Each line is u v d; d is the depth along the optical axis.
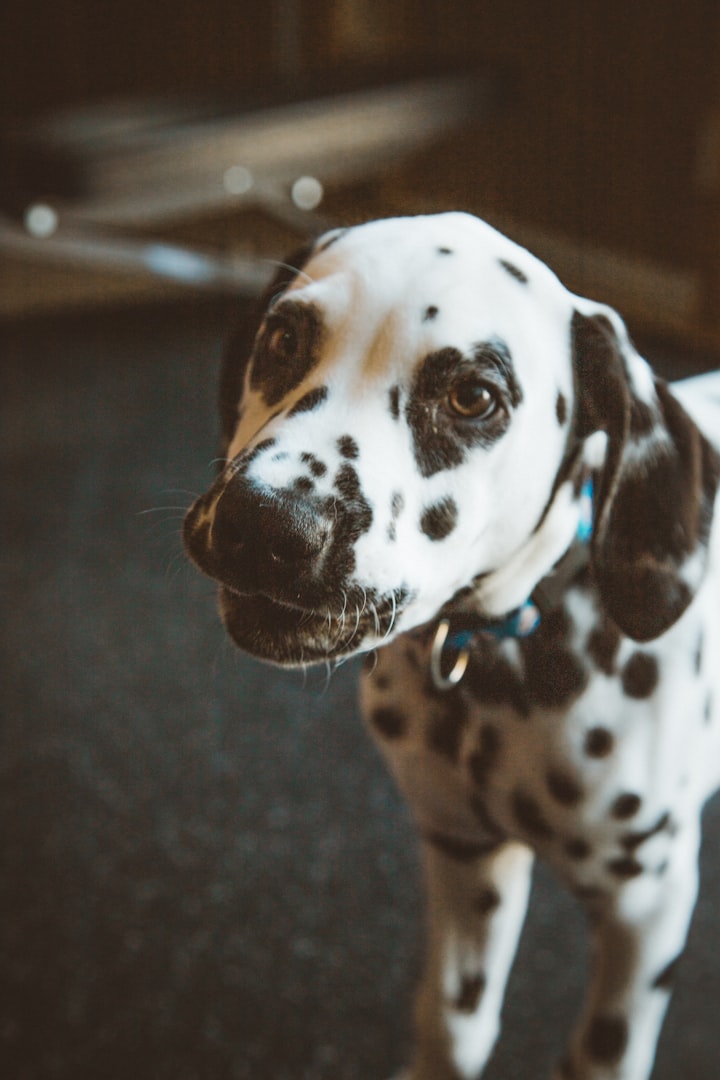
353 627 1.05
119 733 2.41
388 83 3.74
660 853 1.33
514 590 1.21
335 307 1.07
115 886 2.06
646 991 1.40
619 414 1.15
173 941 1.96
